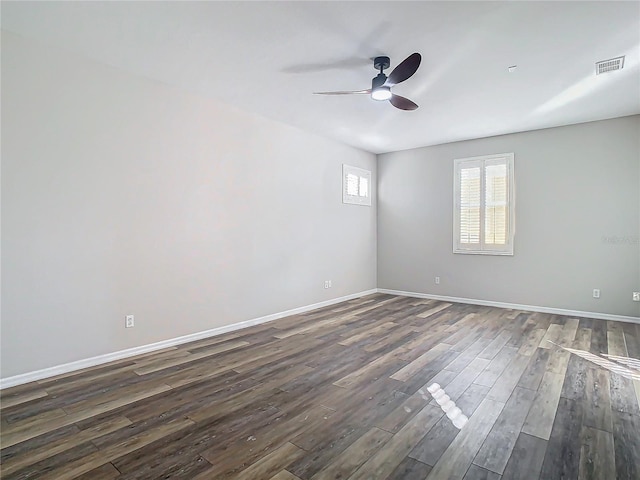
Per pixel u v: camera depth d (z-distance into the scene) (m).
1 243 2.72
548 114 4.57
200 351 3.61
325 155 5.75
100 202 3.22
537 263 5.34
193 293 3.95
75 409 2.44
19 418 2.32
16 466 1.85
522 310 5.41
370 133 5.51
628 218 4.71
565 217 5.12
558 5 2.38
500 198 5.61
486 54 3.03
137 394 2.67
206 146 4.05
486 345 3.78
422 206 6.42
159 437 2.11
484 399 2.57
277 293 4.94
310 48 2.96
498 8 2.41
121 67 3.31
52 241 2.96
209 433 2.15
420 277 6.48
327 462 1.88
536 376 2.97
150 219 3.57
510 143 5.51
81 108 3.10
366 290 6.74
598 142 4.87
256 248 4.64
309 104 4.25
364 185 6.64
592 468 1.82
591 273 4.95
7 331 2.75
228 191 4.29
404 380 2.91
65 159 3.01
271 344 3.84
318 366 3.22
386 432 2.16
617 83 3.62
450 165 6.09
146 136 3.53
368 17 2.53
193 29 2.69
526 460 1.89
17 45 2.76
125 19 2.55
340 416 2.35
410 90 3.79
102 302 3.25
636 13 2.46
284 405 2.50
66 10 2.44
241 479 1.75
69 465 1.86
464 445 2.02
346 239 6.22
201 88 3.81
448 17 2.52
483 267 5.82
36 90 2.86
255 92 3.91
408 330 4.36
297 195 5.25
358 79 3.58
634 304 4.70
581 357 3.41
